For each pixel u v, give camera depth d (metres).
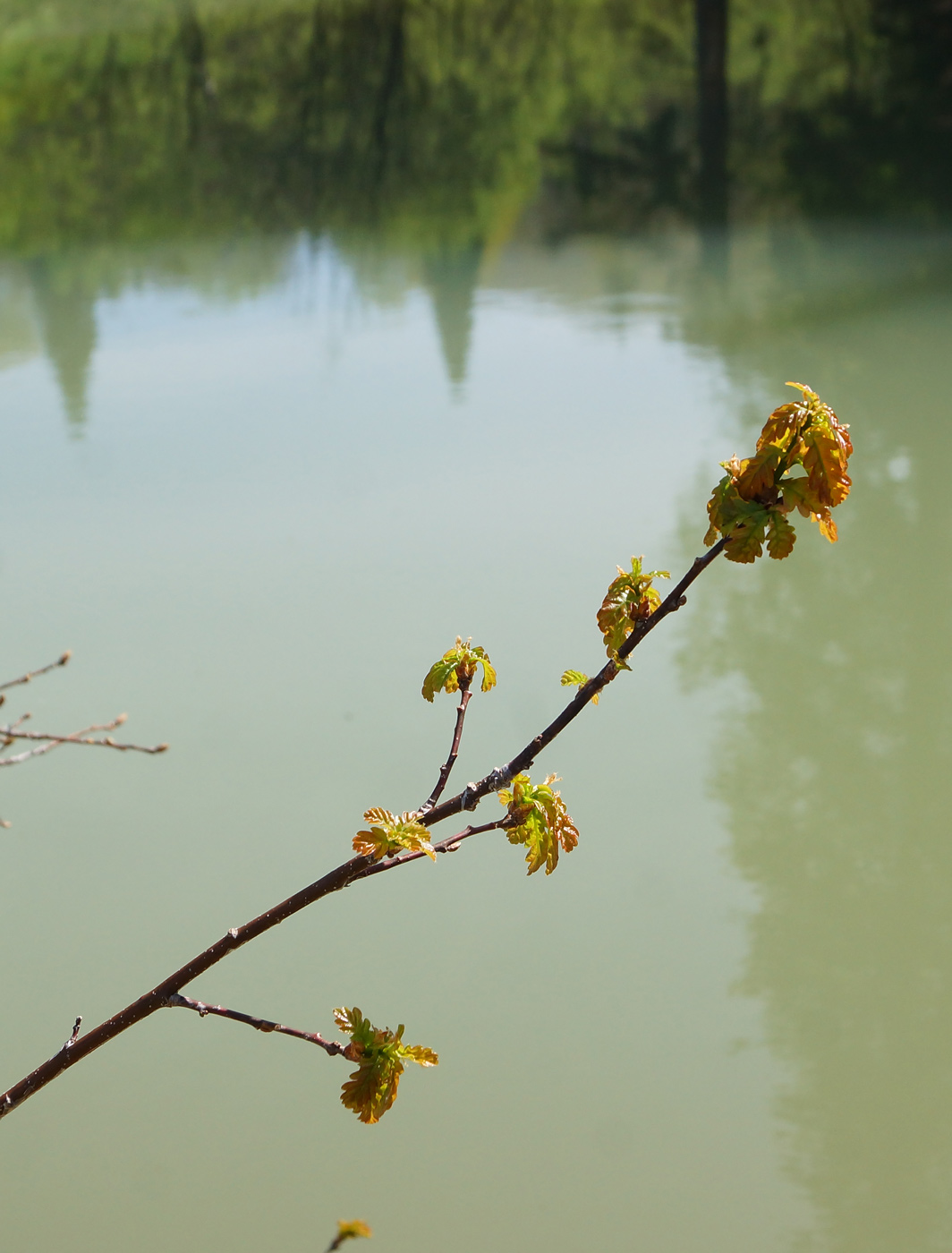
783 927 8.08
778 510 2.32
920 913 8.11
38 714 10.60
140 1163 6.73
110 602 12.30
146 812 9.37
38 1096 7.18
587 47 37.25
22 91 38.53
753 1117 6.88
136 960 8.00
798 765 9.57
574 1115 6.91
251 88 37.59
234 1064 7.33
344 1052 2.51
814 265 23.53
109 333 21.61
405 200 30.47
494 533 13.17
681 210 27.94
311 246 27.53
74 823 9.29
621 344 19.34
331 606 11.98
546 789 2.57
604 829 9.03
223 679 10.91
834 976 7.71
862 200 27.61
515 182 30.81
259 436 16.20
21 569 13.05
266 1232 6.34
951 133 30.16
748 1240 6.24
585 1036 7.37
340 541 13.23
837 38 35.25
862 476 14.30
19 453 16.19
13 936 8.23
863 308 20.45
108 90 38.22
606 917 8.24
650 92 34.59
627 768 9.64
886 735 9.83
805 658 10.91
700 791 9.38
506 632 11.34
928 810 9.03
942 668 10.67
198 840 9.02
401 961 7.96
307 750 9.96
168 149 34.84
